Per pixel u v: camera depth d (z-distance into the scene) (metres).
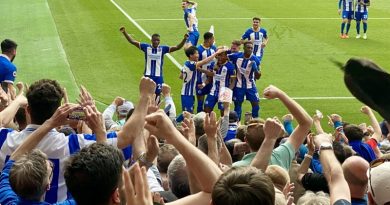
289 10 28.67
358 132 8.33
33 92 4.68
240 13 27.62
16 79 17.41
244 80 15.06
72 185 3.07
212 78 15.20
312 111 15.57
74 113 4.39
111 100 15.97
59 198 4.60
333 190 3.53
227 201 2.51
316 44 22.50
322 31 24.62
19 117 6.75
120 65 19.06
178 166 4.84
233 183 2.55
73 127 6.19
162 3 29.30
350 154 6.75
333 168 3.65
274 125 4.30
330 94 16.94
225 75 15.00
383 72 2.04
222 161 5.70
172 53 20.58
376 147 8.45
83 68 18.62
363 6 23.20
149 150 4.31
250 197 2.50
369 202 3.12
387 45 22.59
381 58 20.84
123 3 29.00
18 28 23.22
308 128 5.00
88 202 3.08
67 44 21.25
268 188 2.54
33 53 20.02
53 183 4.59
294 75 18.66
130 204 2.72
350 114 15.41
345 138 7.73
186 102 15.34
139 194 2.73
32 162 3.80
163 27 24.47
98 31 23.20
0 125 5.32
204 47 16.19
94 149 3.14
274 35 23.69
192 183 3.71
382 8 29.56
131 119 4.43
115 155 3.14
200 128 6.66
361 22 25.95
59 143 4.61
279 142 6.58
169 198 4.49
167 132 3.28
